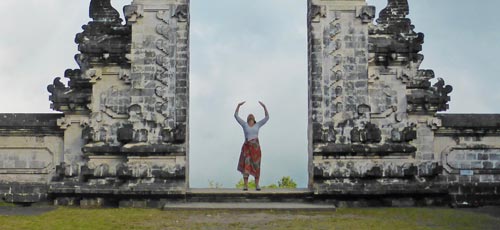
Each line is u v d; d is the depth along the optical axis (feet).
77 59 102.12
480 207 99.55
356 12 101.04
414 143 101.81
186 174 98.78
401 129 100.48
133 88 99.45
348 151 98.17
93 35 102.06
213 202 96.12
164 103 99.25
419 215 87.81
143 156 97.96
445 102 101.96
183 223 78.69
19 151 102.32
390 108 100.89
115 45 100.68
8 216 84.69
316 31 100.78
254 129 100.42
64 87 101.86
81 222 79.51
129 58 99.50
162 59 99.86
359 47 100.58
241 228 74.95
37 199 100.07
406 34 103.09
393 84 101.50
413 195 98.22
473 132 103.04
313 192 97.14
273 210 89.97
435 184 98.22
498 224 81.15
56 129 102.37
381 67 101.81
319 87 99.86
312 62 100.22
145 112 98.99
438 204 99.35
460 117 102.83
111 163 98.89
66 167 99.35
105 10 103.14
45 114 102.73
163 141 98.37
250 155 99.60
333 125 99.19
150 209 92.53
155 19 100.63
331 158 98.48
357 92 99.86
